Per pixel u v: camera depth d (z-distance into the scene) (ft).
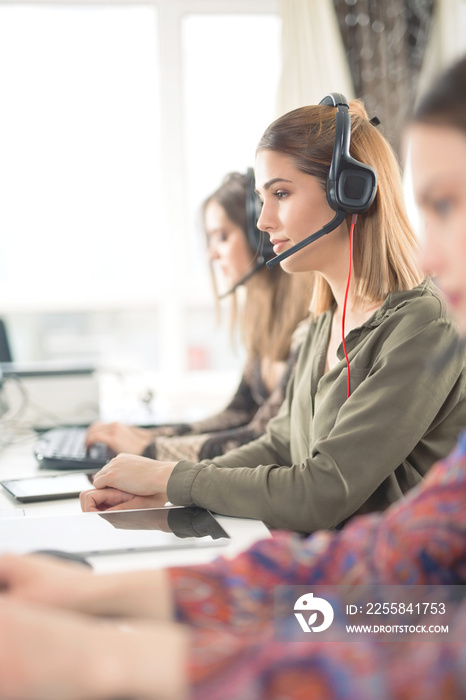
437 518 1.70
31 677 1.39
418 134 1.72
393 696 1.29
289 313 5.66
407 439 3.17
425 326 3.34
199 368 10.43
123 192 10.02
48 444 5.31
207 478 3.26
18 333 9.95
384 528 1.81
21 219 9.81
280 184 3.61
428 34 9.49
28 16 9.57
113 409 7.23
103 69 9.78
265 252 5.37
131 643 1.45
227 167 10.15
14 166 9.72
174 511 3.26
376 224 3.60
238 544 2.81
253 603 1.86
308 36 9.25
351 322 3.76
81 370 6.91
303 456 3.90
